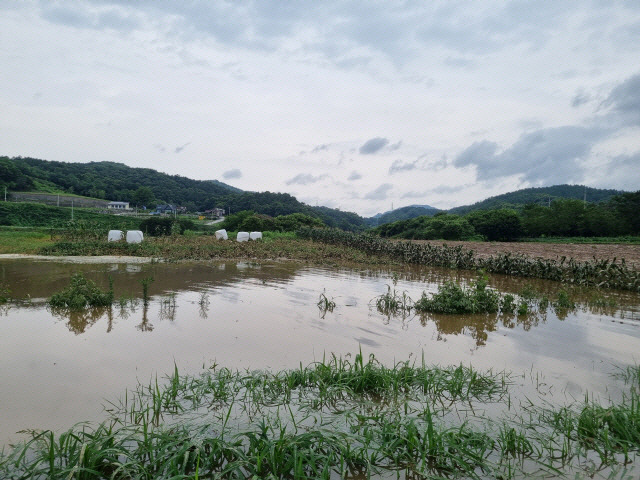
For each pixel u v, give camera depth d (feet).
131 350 19.25
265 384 15.21
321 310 29.07
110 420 12.73
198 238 104.42
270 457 10.63
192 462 10.86
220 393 14.58
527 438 12.44
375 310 29.78
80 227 104.83
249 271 51.80
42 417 12.78
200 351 19.42
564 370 18.22
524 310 29.66
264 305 30.14
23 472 9.93
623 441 11.96
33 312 26.43
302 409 14.05
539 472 10.84
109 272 47.52
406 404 14.10
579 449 11.79
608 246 103.71
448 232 172.45
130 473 10.41
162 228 149.28
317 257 72.64
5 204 222.89
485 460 11.23
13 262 57.82
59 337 21.01
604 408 14.19
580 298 38.24
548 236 172.35
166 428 12.17
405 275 52.80
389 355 19.81
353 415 13.52
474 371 17.70
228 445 11.05
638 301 36.86
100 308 27.81
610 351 21.09
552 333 24.57
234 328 23.52
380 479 10.43
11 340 20.36
